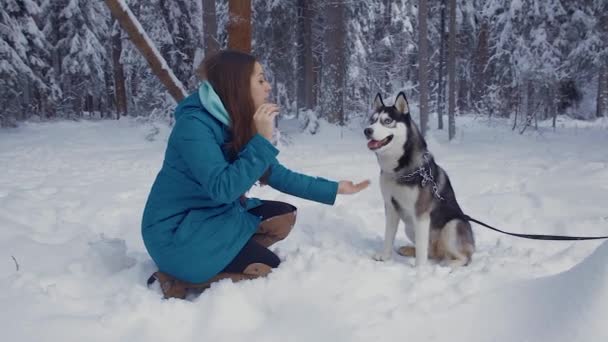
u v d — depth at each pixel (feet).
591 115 74.54
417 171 9.71
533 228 13.25
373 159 29.07
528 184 18.88
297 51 54.39
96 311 7.13
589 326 5.23
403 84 60.64
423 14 35.81
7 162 29.71
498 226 13.57
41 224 12.87
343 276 8.01
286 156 31.48
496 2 61.00
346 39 50.52
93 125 63.05
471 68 77.46
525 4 55.11
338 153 32.76
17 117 58.29
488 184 19.83
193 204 7.74
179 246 7.54
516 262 9.34
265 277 8.04
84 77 77.00
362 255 10.78
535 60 54.39
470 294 7.35
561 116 72.79
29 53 57.67
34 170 26.22
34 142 43.14
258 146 7.24
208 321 6.76
